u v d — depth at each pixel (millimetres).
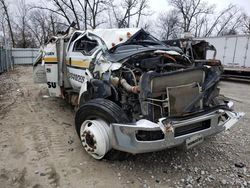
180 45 10070
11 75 15195
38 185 3062
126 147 3172
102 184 3100
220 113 3525
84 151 3943
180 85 3334
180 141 3146
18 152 3914
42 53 6711
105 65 3955
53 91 6301
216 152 4008
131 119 3348
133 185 3094
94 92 3861
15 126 5117
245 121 5727
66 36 6191
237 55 14219
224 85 12602
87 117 3588
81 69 5008
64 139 4438
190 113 3355
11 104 7020
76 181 3152
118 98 3607
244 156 3898
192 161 3701
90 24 32844
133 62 3818
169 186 3088
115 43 4406
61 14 32250
